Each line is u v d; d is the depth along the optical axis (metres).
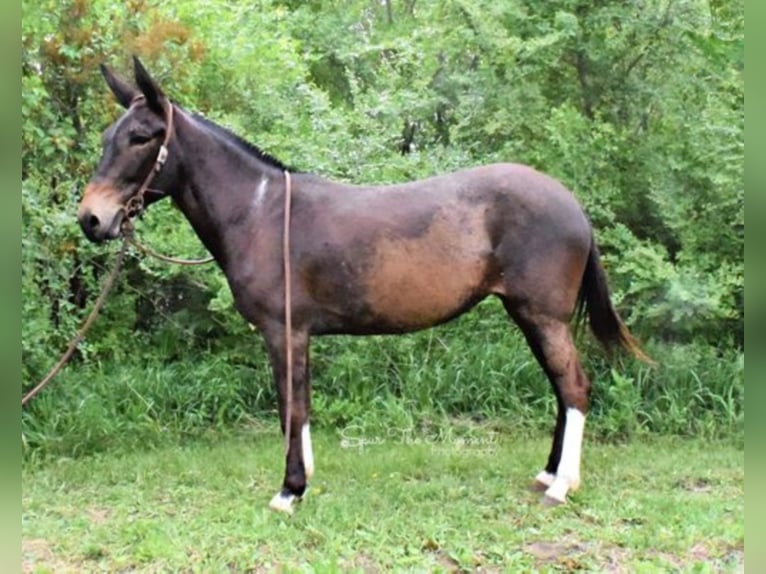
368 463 4.73
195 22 6.30
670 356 5.54
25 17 5.23
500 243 3.97
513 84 6.12
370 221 3.92
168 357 6.13
